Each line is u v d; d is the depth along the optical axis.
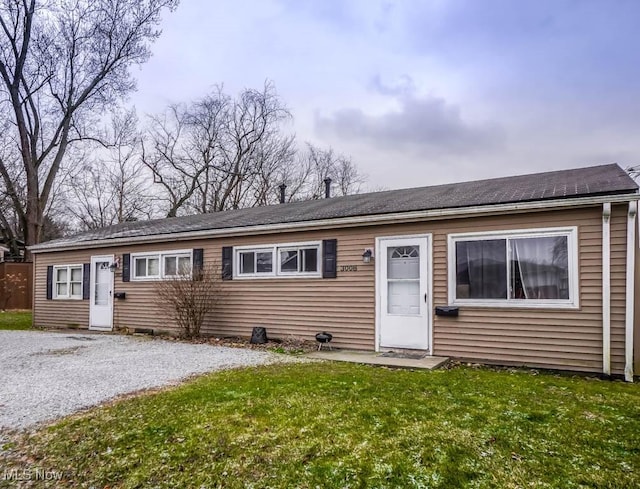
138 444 3.62
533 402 4.57
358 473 3.04
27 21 20.55
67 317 13.25
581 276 6.21
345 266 8.45
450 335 7.26
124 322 11.88
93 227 26.81
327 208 9.86
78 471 3.25
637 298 5.95
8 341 9.84
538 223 6.55
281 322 9.25
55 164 22.28
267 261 9.53
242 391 4.99
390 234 7.94
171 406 4.50
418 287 7.65
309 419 4.04
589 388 5.29
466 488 2.81
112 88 22.41
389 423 3.91
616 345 5.95
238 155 27.92
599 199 5.93
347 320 8.38
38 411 4.52
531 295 6.59
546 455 3.24
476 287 7.05
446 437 3.58
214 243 10.30
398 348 7.77
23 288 19.92
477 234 7.06
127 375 6.07
